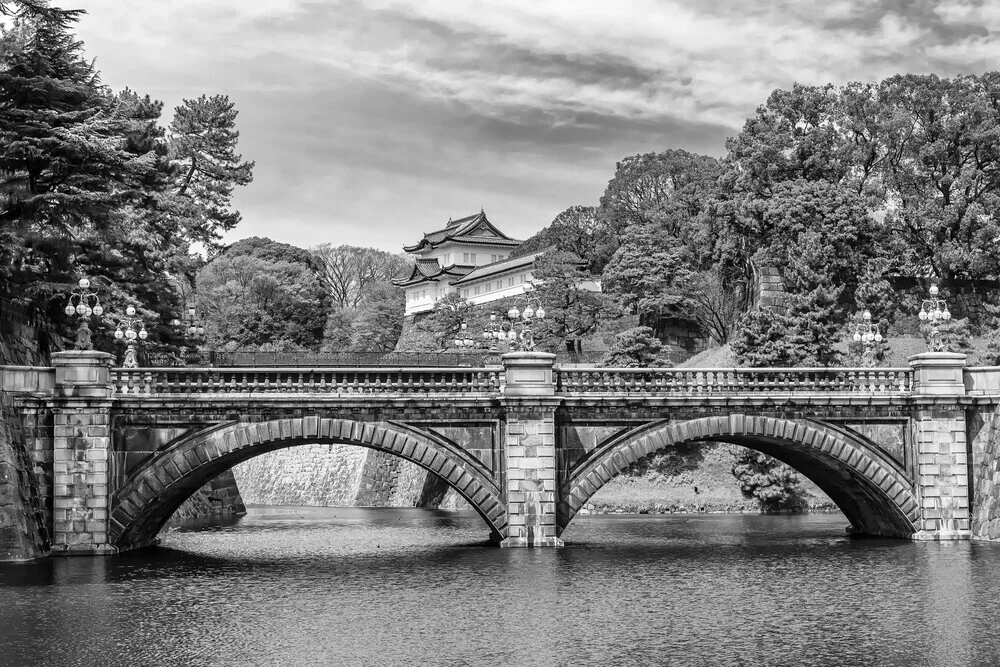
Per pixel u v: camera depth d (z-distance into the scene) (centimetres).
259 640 4478
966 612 4909
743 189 12712
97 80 7769
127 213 8562
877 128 12731
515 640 4469
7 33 7375
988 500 6862
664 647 4353
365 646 4378
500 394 6519
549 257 13888
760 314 11250
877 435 6956
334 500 12600
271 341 16662
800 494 10625
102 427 6197
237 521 9944
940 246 12319
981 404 6956
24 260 7025
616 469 6644
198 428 6334
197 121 13262
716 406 6750
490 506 6512
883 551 6638
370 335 18362
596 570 6062
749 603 5159
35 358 7562
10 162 7162
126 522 6250
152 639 4494
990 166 12550
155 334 9200
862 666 4094
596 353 12431
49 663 4156
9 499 5938
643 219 15062
